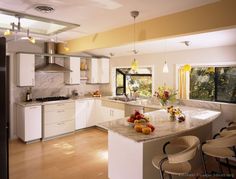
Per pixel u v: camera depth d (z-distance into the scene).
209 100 4.22
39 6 2.44
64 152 4.19
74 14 2.72
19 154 4.06
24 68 4.80
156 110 4.12
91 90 6.50
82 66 6.07
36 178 3.14
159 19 2.82
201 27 2.39
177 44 4.10
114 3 2.32
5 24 3.41
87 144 4.67
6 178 1.65
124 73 6.14
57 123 5.14
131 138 2.32
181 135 3.01
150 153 2.58
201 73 4.32
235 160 3.56
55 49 5.35
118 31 3.43
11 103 4.92
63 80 5.85
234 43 3.64
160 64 4.93
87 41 4.14
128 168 2.69
